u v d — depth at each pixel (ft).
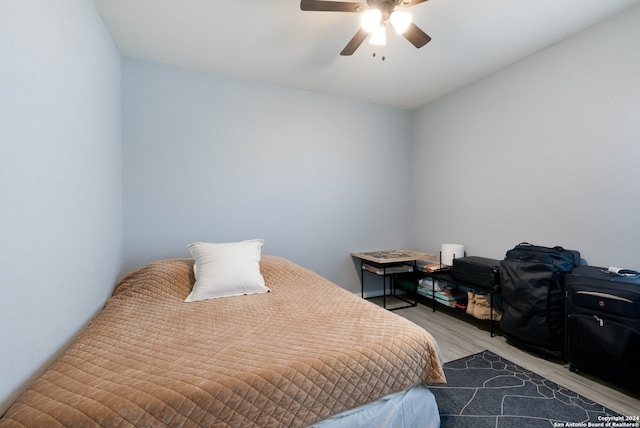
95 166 5.40
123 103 7.52
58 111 3.93
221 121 8.66
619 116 6.03
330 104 10.33
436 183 10.87
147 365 3.32
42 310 3.45
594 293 5.47
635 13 5.76
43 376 3.08
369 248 11.23
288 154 9.66
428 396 4.16
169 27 6.34
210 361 3.41
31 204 3.25
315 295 6.16
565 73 6.93
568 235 6.96
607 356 5.27
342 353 3.58
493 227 8.81
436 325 8.61
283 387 3.11
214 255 6.63
